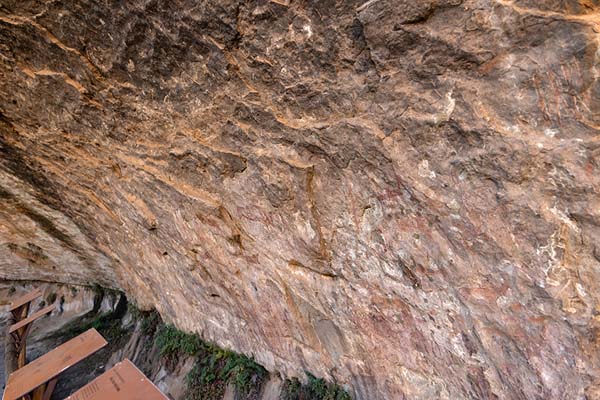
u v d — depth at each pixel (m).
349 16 1.79
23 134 4.29
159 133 3.15
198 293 4.84
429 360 2.62
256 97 2.36
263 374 4.33
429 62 1.73
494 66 1.59
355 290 2.82
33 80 3.33
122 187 4.17
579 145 1.52
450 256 2.10
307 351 3.65
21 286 10.42
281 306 3.58
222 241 3.59
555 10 1.42
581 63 1.42
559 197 1.64
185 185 3.42
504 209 1.80
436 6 1.61
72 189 5.09
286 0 1.90
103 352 7.05
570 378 1.88
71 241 7.09
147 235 4.70
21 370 4.07
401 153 2.00
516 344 2.05
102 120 3.41
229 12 2.07
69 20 2.65
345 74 1.98
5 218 6.95
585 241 1.63
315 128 2.24
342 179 2.35
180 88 2.65
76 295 9.17
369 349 3.05
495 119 1.67
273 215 2.90
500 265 1.92
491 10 1.52
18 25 2.84
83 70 2.98
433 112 1.81
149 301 6.93
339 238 2.62
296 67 2.09
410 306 2.51
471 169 1.82
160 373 5.52
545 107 1.54
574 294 1.74
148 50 2.54
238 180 2.92
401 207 2.18
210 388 4.62
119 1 2.35
